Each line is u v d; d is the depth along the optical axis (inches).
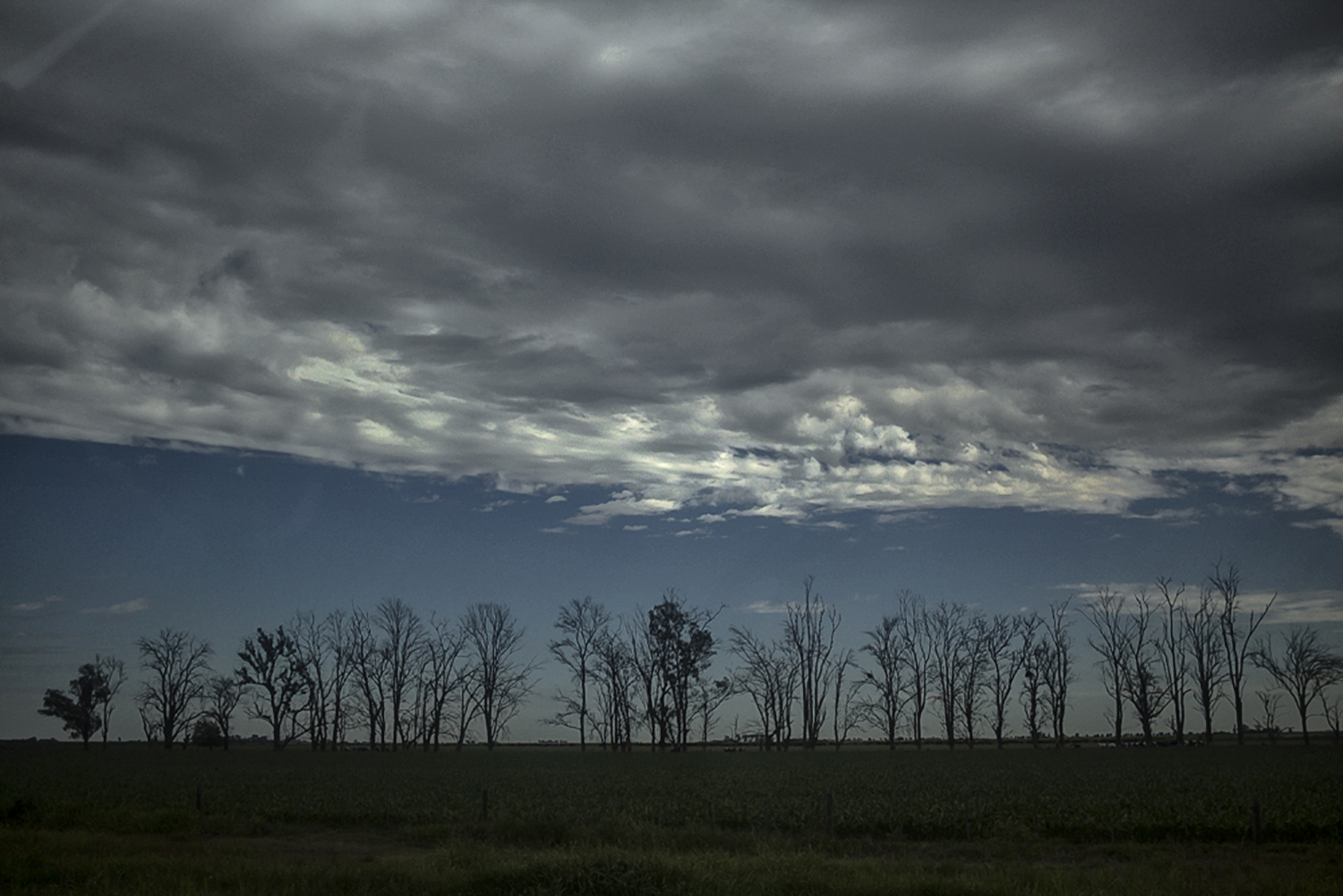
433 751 3934.5
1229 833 971.3
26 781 1920.5
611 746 4222.4
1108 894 609.0
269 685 4001.0
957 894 598.5
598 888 597.3
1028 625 3929.6
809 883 619.8
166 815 1144.8
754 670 3949.3
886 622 3986.2
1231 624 3629.4
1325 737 4416.8
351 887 650.8
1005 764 2407.7
